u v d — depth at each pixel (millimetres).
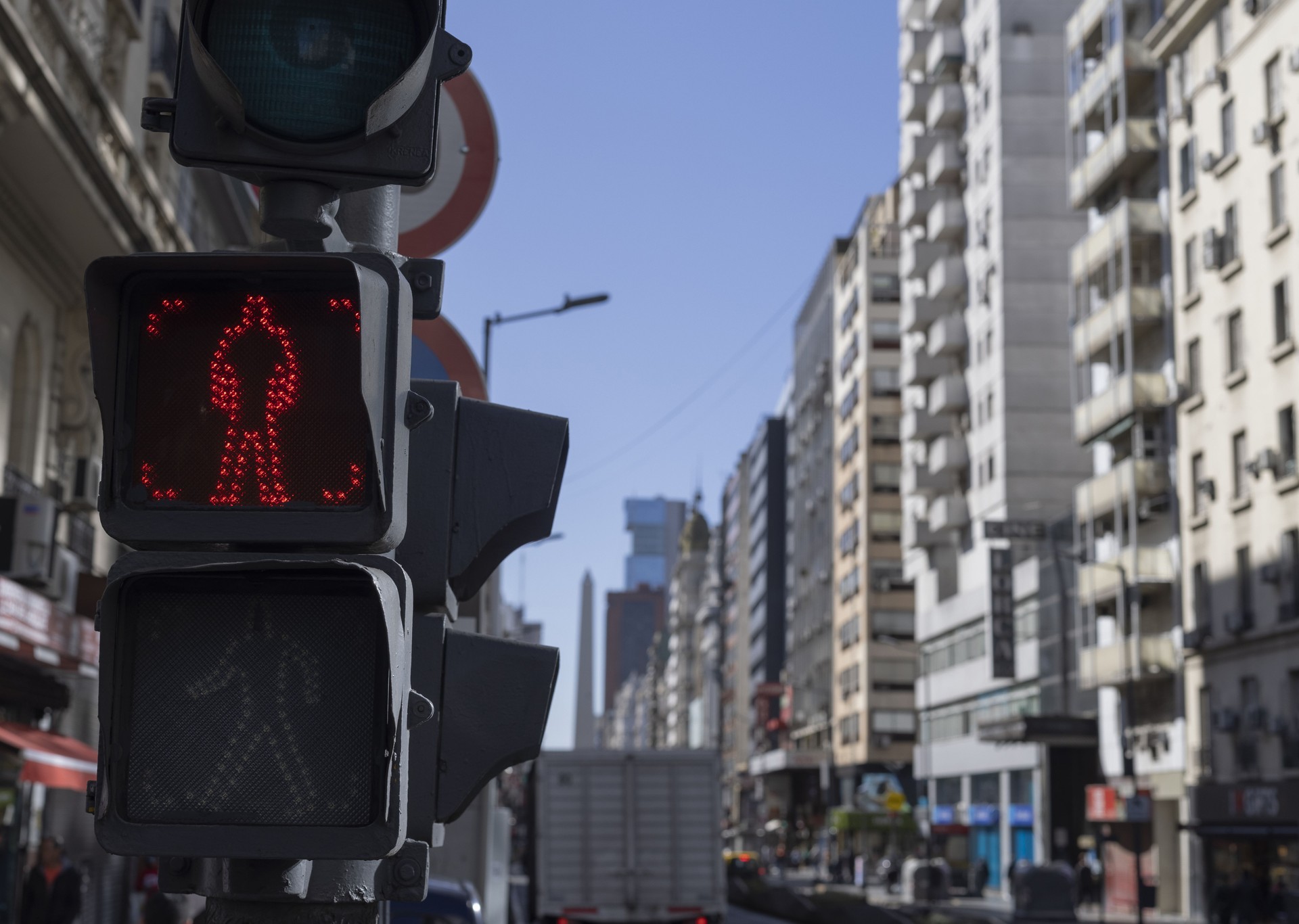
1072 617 61469
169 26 31562
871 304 98812
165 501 2963
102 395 2986
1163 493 52719
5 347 23984
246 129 3076
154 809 2844
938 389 76250
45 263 25469
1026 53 71000
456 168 9039
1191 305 50875
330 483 2967
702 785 28797
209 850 2809
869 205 106812
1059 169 70438
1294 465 44062
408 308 3084
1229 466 48031
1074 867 63844
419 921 11516
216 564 2822
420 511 3426
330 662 2879
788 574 131000
